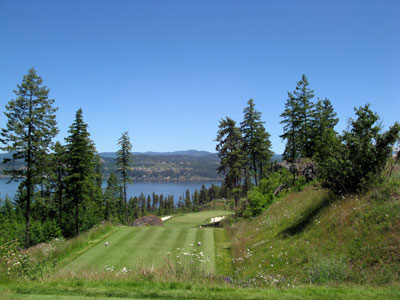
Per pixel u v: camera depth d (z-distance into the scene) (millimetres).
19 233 30094
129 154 41500
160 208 113062
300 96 32250
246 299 6070
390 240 8156
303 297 6047
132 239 17641
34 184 27594
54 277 8211
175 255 14086
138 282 7449
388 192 10141
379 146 11398
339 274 7926
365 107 11977
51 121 26875
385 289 6461
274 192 26703
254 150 36656
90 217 42250
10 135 25000
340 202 11781
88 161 31969
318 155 13406
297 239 11648
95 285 7285
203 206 116125
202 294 6402
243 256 12906
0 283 7539
